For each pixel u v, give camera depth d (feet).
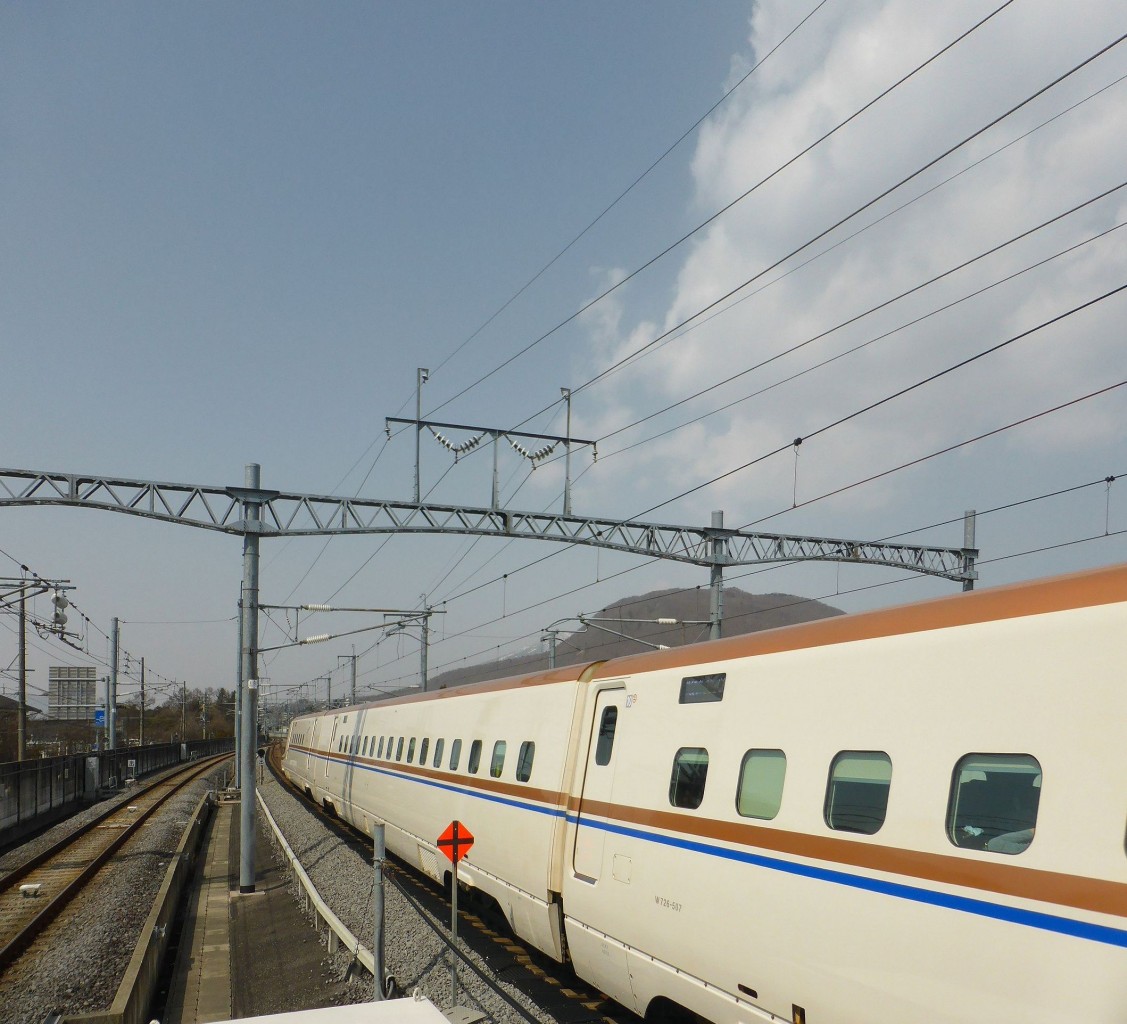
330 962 43.42
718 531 84.12
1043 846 17.63
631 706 34.19
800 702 25.16
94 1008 38.22
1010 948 17.75
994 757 19.30
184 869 66.80
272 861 74.74
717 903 26.50
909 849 20.43
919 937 19.74
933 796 20.26
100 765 143.95
